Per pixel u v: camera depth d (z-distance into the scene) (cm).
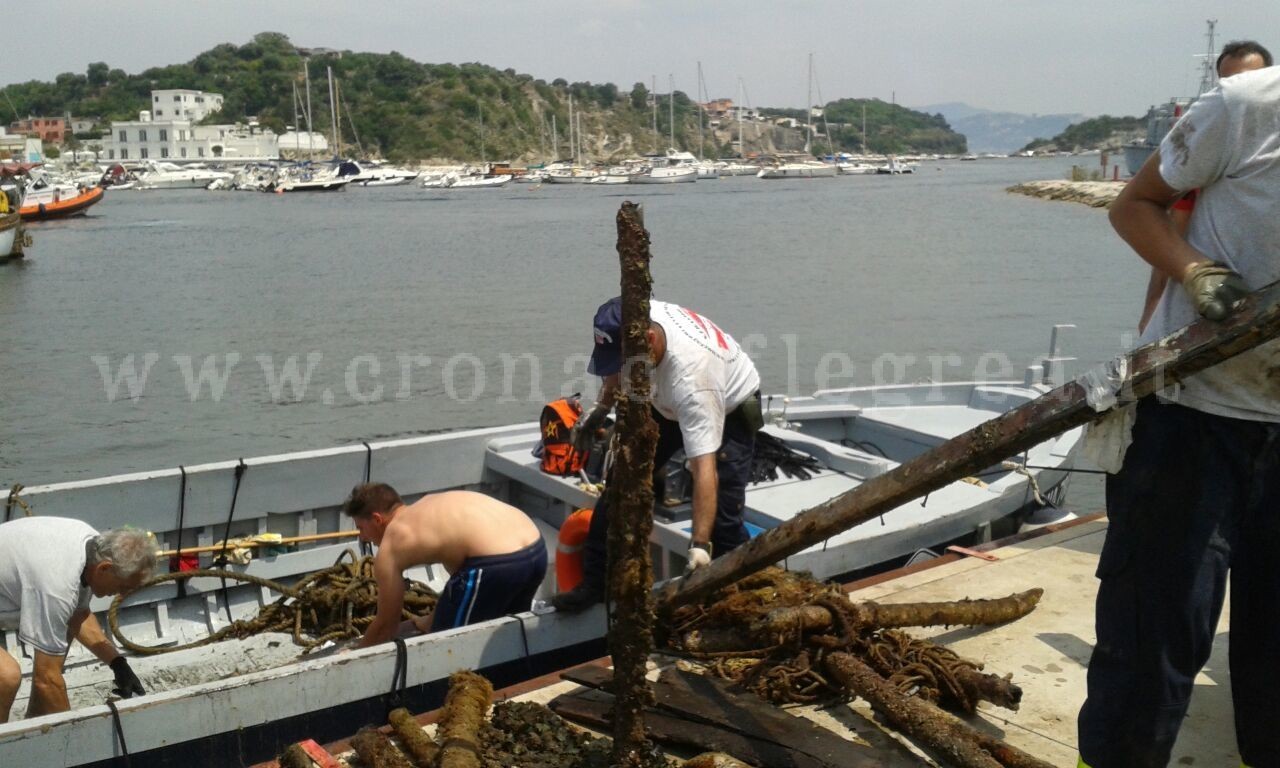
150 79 19738
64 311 2373
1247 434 255
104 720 360
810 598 392
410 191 10138
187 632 586
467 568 464
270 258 3584
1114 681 271
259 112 17712
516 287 2633
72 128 18588
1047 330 1925
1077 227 4512
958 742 316
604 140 18075
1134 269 2861
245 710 383
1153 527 260
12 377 1694
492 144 16062
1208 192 259
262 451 1298
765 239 4066
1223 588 264
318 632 564
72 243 4356
